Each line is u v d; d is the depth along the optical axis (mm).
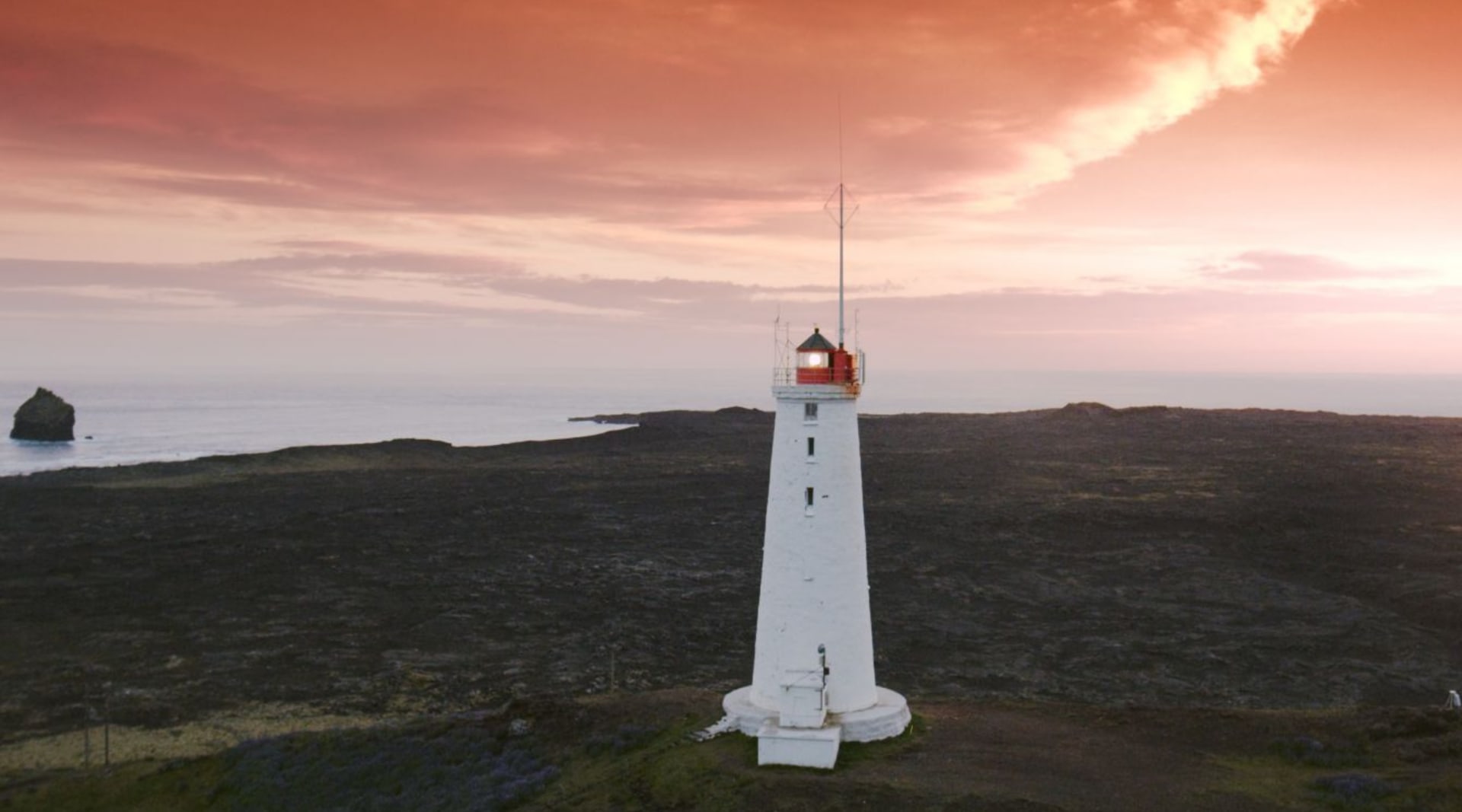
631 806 35250
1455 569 89000
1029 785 34062
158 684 63469
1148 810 32031
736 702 40562
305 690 62250
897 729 39500
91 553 99750
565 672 65375
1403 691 60781
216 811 42469
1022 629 75625
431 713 57625
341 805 40656
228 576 91438
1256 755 37719
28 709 59125
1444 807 31578
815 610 38844
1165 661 67438
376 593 86375
